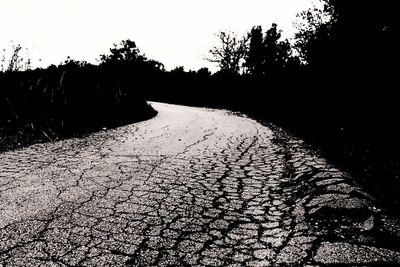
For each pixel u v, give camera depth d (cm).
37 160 574
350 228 298
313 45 1076
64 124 1020
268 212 349
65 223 300
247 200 388
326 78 1025
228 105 3344
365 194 376
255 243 273
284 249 261
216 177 493
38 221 303
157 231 291
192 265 235
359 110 852
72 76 1402
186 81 4522
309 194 400
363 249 257
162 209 348
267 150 742
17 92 1034
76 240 267
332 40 945
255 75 3123
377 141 712
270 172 531
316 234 288
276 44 3344
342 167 536
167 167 550
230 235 288
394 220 307
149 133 1014
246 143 848
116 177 474
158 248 259
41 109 1036
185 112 2177
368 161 555
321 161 584
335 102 1020
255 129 1200
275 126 1333
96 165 548
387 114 765
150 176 487
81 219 311
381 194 384
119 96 1608
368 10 823
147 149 722
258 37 3400
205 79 4284
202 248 262
